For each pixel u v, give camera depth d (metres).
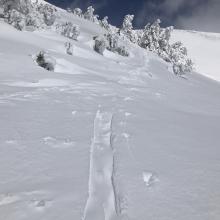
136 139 6.78
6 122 6.83
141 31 44.78
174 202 4.21
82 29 30.55
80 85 12.20
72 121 7.56
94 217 3.79
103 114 8.69
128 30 43.69
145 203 4.11
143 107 10.50
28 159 5.18
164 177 4.98
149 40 41.31
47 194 4.16
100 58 22.02
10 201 3.98
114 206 4.13
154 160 5.68
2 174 4.61
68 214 3.75
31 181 4.50
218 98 20.53
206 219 3.88
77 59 18.61
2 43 15.70
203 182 4.94
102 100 10.40
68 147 5.89
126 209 3.94
